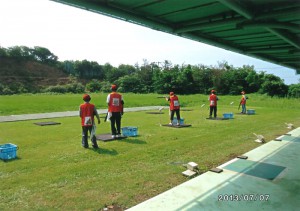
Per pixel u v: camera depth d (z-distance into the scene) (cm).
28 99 3155
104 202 397
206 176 516
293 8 434
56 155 670
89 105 740
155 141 848
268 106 2664
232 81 4497
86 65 9388
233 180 495
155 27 545
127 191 441
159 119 1462
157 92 4938
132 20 495
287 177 514
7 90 5925
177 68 5322
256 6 453
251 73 4400
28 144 798
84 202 397
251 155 682
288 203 400
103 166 579
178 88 4641
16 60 9138
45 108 2106
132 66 7919
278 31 528
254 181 491
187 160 633
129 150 726
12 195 421
